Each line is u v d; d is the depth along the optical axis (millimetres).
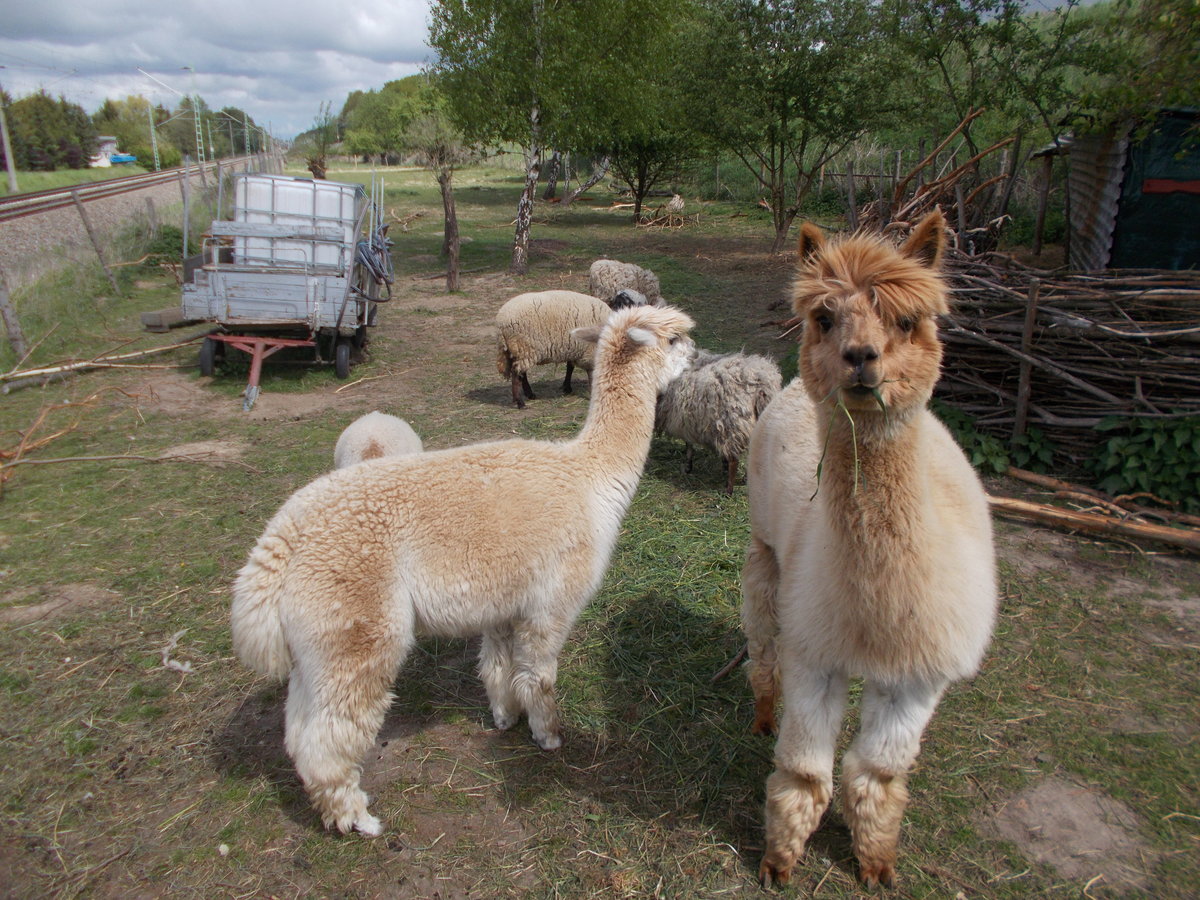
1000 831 3379
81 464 7484
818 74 17719
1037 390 7078
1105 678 4305
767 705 3914
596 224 28156
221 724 4055
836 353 2465
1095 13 13430
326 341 11719
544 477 3668
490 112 17906
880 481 2547
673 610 5070
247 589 3199
